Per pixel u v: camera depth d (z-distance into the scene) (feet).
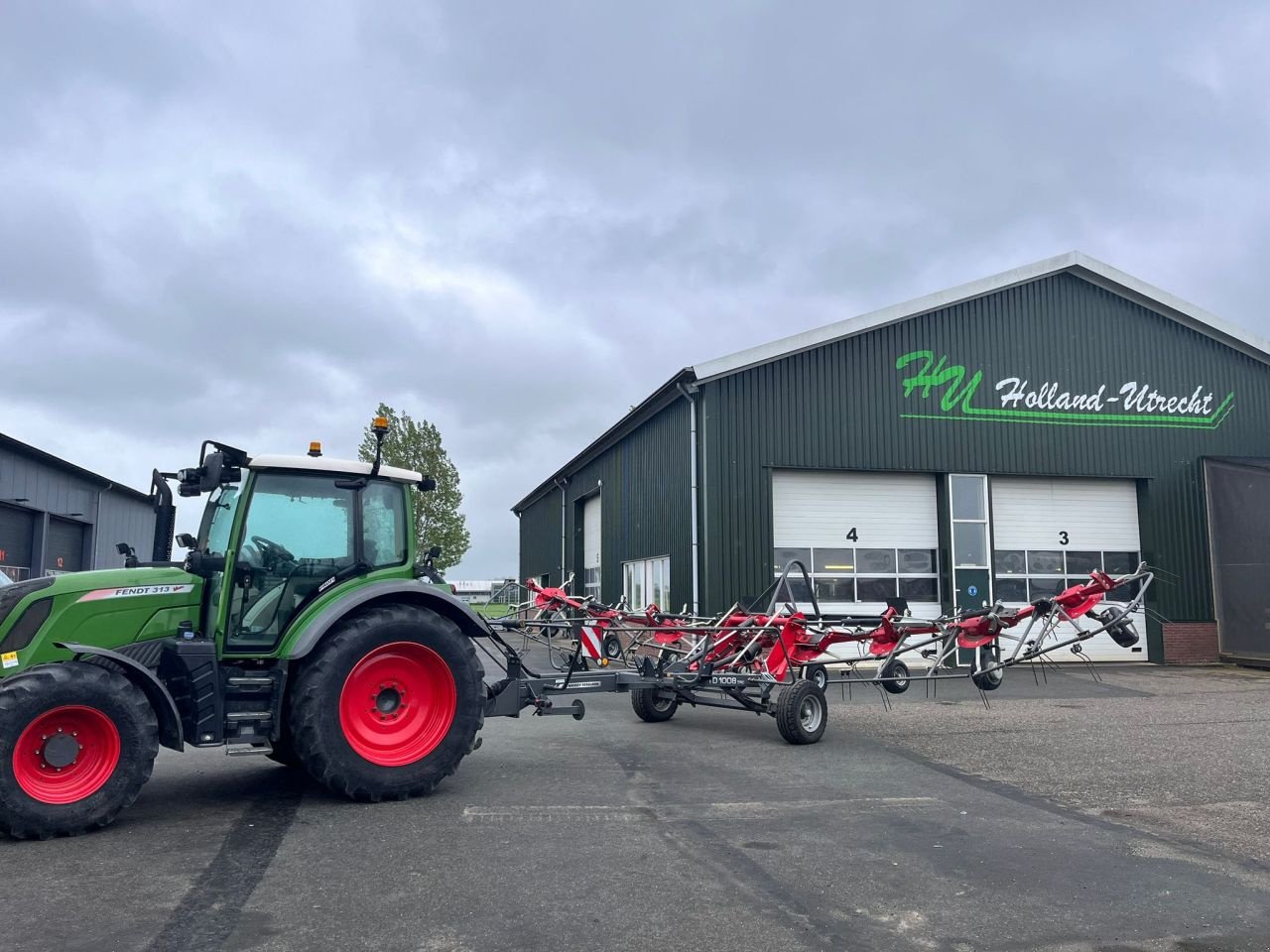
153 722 19.76
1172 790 24.35
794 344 58.29
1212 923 14.88
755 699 32.78
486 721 36.01
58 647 19.58
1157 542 63.72
